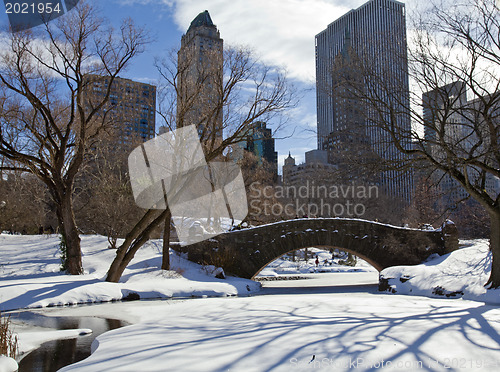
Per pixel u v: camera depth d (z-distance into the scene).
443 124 17.53
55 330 13.88
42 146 25.78
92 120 28.81
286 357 7.31
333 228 33.19
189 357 7.54
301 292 27.44
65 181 26.80
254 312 14.05
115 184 35.97
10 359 9.23
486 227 30.75
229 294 25.69
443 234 33.22
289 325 10.59
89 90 26.52
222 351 7.91
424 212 34.94
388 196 52.66
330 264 62.03
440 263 28.05
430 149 19.83
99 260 32.19
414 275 25.33
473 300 18.20
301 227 33.00
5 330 10.19
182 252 32.47
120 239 39.81
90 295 21.64
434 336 8.59
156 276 27.23
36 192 41.41
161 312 16.98
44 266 29.97
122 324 14.87
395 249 33.09
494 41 16.75
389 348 7.70
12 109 24.55
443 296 20.94
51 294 20.94
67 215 26.92
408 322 10.47
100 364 7.50
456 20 17.41
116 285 23.52
